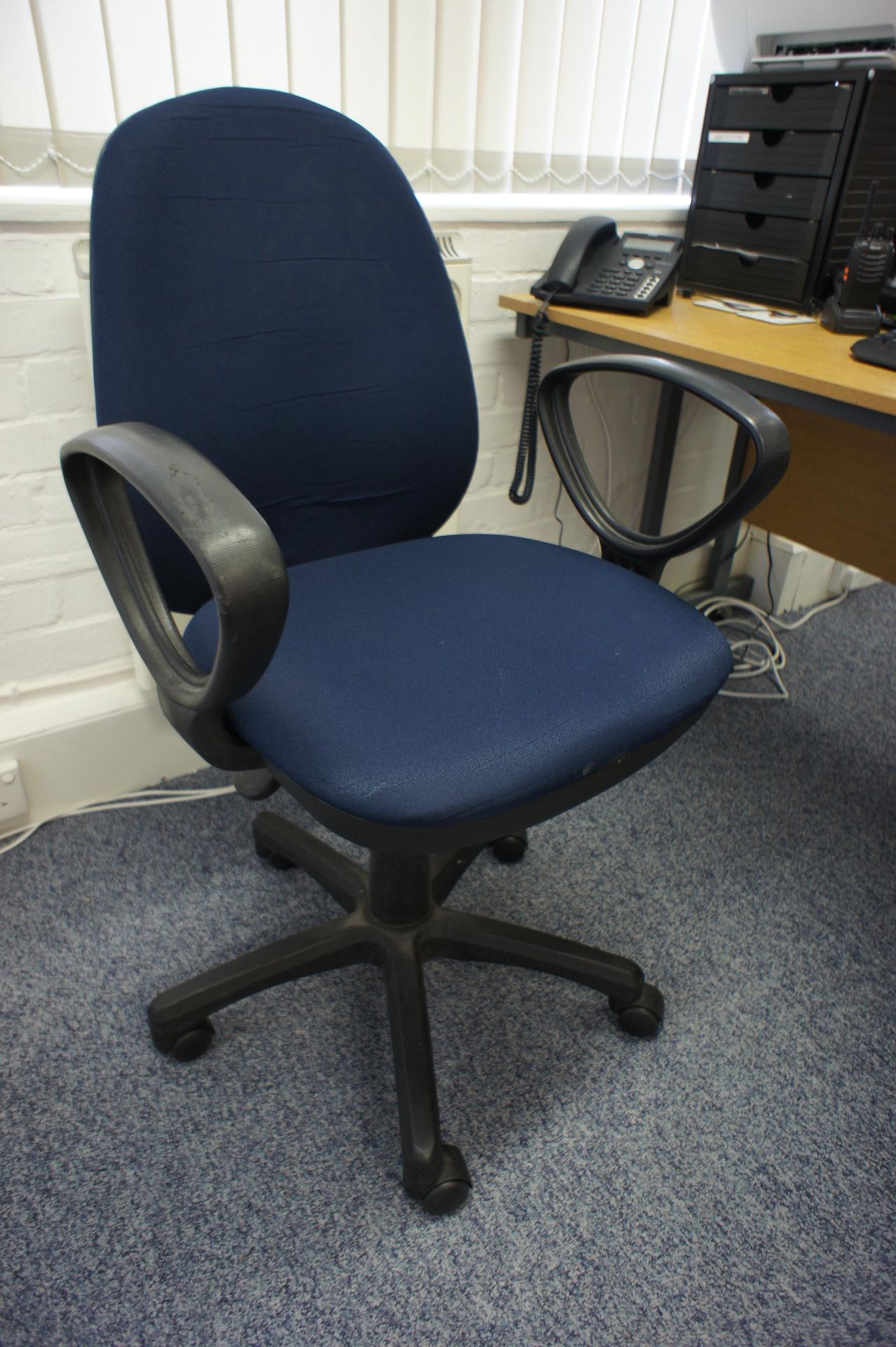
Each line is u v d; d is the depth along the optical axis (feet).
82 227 3.60
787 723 5.59
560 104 4.71
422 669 2.44
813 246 4.40
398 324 3.08
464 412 3.28
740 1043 3.51
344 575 3.01
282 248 2.79
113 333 2.56
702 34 5.00
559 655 2.53
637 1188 3.00
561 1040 3.51
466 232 4.67
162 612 2.41
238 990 3.30
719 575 6.78
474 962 3.62
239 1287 2.69
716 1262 2.80
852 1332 2.64
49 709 4.37
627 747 2.34
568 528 6.16
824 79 4.13
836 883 4.34
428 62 4.19
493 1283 2.72
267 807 4.67
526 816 2.23
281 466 3.00
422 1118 2.84
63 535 4.11
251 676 1.94
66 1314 2.61
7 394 3.72
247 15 3.68
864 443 5.34
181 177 2.56
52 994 3.59
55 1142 3.06
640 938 3.98
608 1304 2.68
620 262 4.52
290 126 2.75
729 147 4.66
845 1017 3.65
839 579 7.15
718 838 4.61
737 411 2.60
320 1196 2.94
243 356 2.79
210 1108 3.20
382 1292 2.69
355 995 3.67
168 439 2.04
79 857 4.28
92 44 3.43
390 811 2.02
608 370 2.95
